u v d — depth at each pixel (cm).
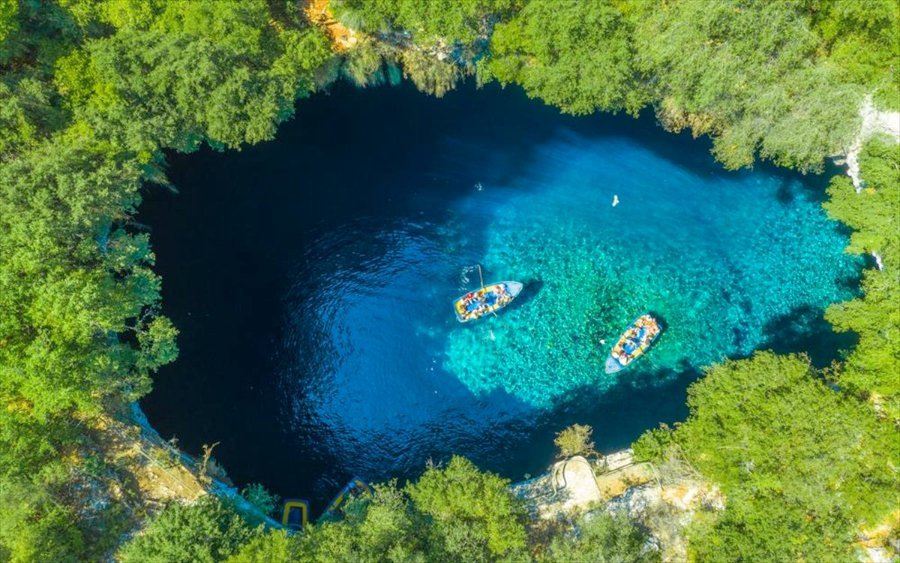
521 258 6675
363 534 4391
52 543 4434
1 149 5244
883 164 5631
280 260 6569
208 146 6875
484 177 7125
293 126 7138
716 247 6656
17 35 5459
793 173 6862
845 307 5416
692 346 6128
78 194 5047
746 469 4556
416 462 5762
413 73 7038
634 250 6681
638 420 5797
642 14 5975
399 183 7050
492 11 6169
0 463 4525
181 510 4522
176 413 5684
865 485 4384
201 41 5666
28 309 4781
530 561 4278
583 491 5209
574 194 7031
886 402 4809
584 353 6150
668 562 4803
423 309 6419
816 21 5931
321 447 5788
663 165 7075
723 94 6000
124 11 5681
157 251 6369
